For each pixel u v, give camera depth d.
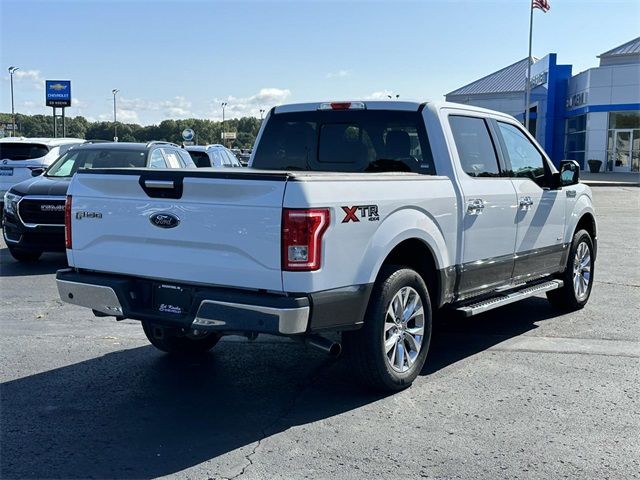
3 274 10.22
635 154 40.53
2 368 5.82
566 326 7.37
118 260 5.01
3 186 15.51
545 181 7.32
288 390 5.31
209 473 3.92
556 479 3.87
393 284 5.00
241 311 4.38
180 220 4.66
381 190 4.88
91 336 6.87
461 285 5.86
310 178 4.36
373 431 4.52
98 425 4.61
